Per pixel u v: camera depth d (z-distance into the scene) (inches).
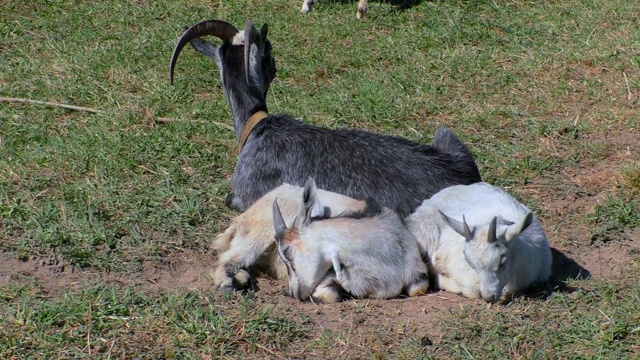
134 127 625.9
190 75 710.5
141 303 422.6
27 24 798.5
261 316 407.8
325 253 420.5
